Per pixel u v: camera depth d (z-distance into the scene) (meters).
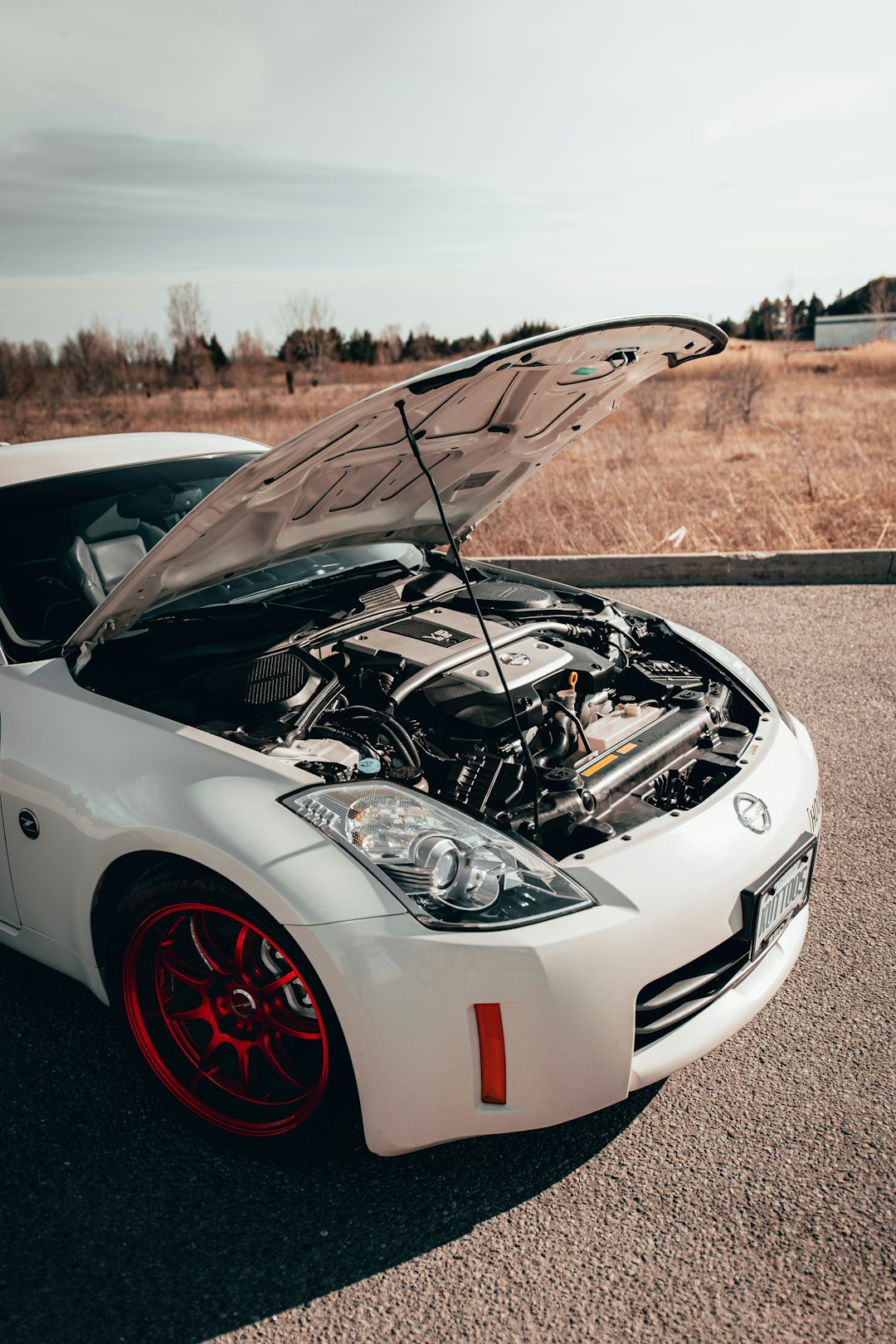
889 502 9.04
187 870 2.05
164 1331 1.80
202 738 2.21
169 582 2.57
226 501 2.28
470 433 2.82
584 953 1.86
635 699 2.93
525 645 2.80
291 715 2.42
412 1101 1.90
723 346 2.85
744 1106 2.30
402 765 2.29
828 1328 1.75
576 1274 1.89
